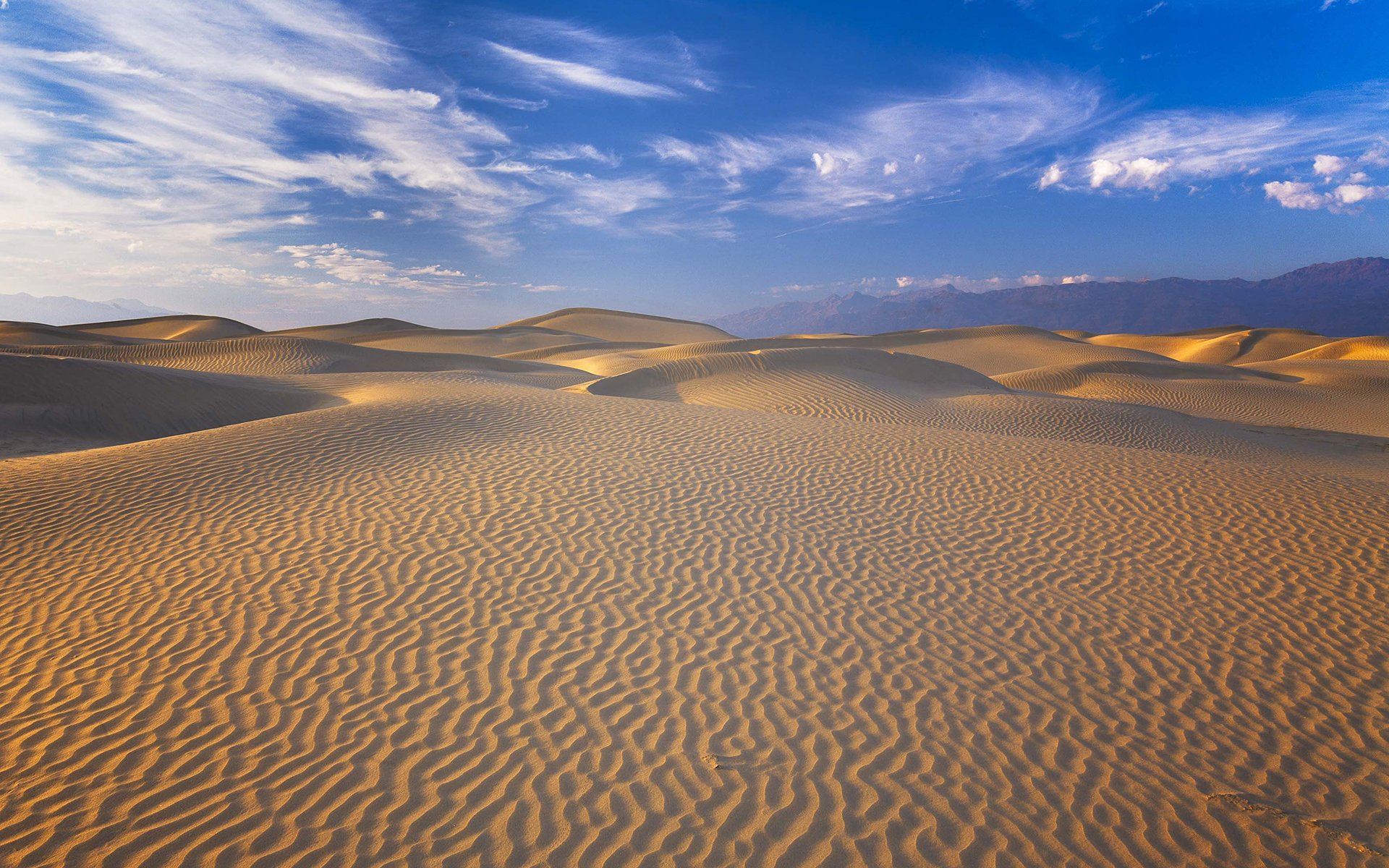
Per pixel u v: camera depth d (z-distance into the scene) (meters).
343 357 45.84
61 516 9.23
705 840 4.21
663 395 27.33
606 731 5.24
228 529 8.84
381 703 5.53
